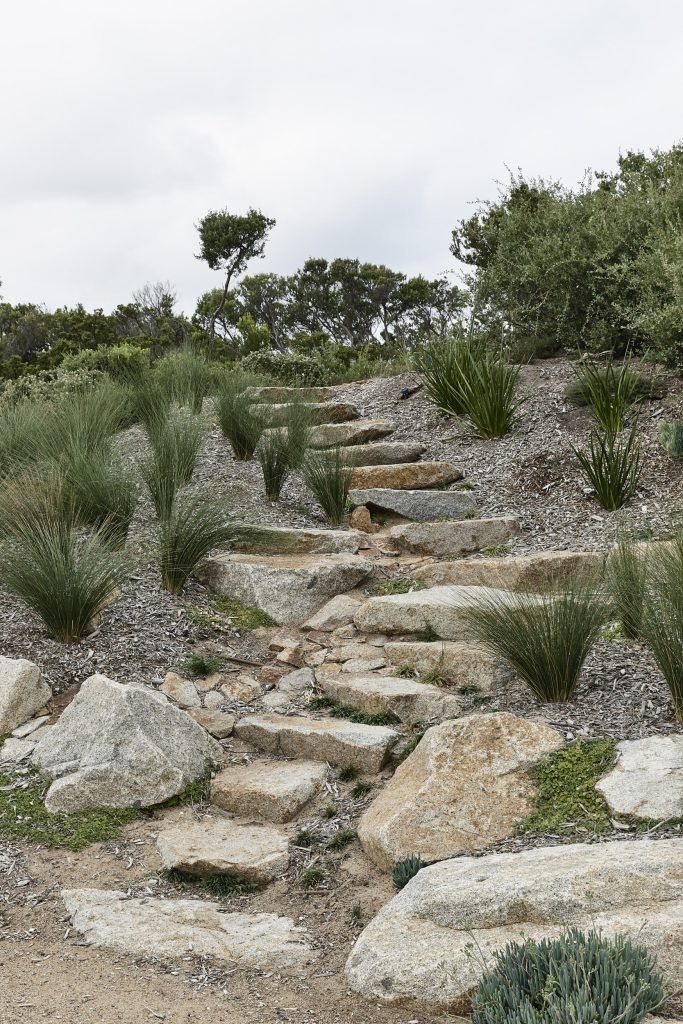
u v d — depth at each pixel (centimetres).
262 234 2131
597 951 239
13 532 571
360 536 675
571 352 981
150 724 426
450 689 466
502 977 246
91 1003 275
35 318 2564
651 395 786
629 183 996
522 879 284
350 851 366
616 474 646
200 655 523
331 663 524
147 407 949
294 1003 273
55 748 429
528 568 554
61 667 488
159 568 598
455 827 346
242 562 607
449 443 848
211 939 312
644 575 452
